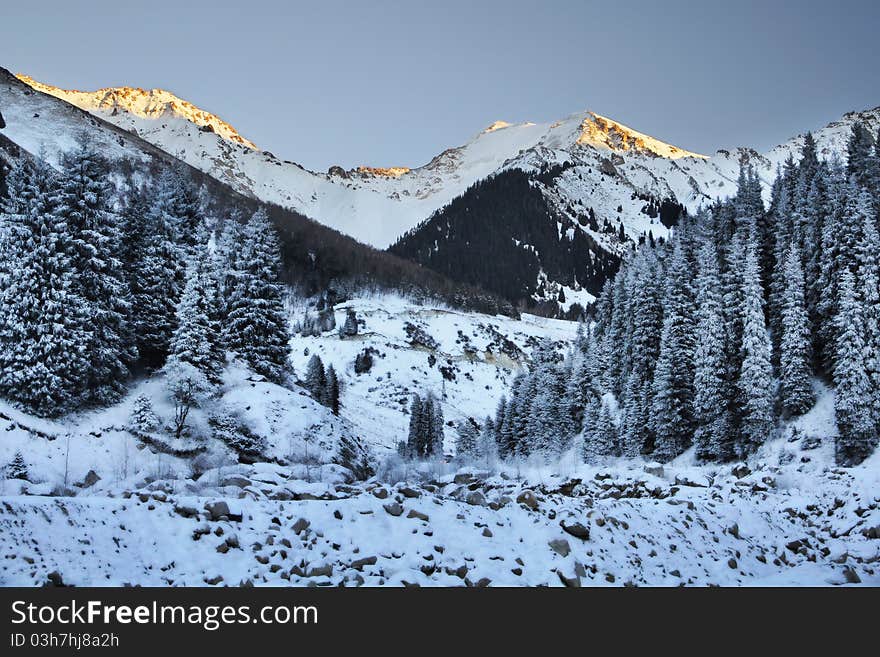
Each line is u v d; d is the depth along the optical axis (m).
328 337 166.12
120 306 46.62
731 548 20.12
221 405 46.38
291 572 13.74
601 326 87.12
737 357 53.72
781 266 56.75
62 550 12.57
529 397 83.06
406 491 17.84
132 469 36.38
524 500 18.80
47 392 39.34
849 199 51.47
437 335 179.75
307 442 45.38
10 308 40.66
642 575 16.47
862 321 46.66
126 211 53.16
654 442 60.97
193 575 13.02
